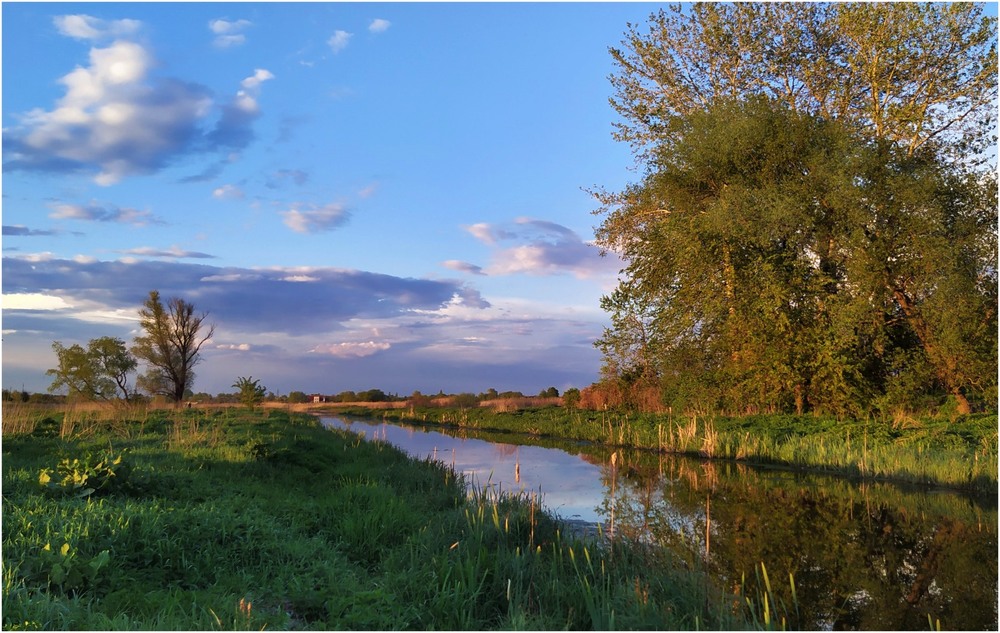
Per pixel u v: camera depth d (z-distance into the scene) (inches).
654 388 1062.4
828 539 372.5
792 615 258.1
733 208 818.8
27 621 176.7
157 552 244.2
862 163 768.3
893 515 433.7
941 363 765.9
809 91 954.7
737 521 413.7
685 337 930.1
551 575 250.7
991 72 820.6
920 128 847.1
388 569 271.1
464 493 451.2
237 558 257.6
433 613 217.2
